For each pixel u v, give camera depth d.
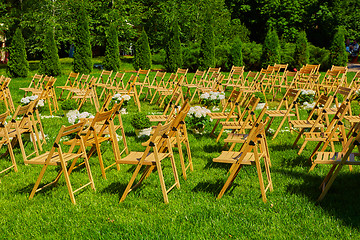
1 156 6.24
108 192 4.80
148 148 4.37
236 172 4.79
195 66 23.09
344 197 4.40
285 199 4.36
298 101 10.60
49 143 7.13
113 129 5.70
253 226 3.76
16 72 19.45
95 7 30.47
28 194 4.78
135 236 3.66
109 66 22.16
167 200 4.37
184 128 5.53
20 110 6.07
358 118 6.96
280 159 5.94
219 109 10.63
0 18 24.72
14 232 3.85
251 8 36.75
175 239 3.57
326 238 3.49
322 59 23.27
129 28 30.42
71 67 25.06
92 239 3.64
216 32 29.94
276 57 22.31
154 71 23.30
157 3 32.53
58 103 12.23
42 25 24.44
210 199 4.48
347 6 31.80
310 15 32.81
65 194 4.74
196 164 5.82
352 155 4.56
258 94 11.02
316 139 5.51
